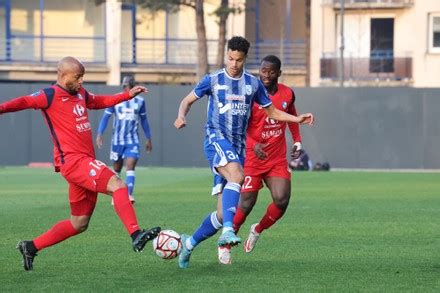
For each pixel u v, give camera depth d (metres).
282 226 29.84
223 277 19.36
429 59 103.12
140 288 18.03
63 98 19.16
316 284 18.50
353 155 76.50
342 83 95.25
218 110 20.23
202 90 20.22
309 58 103.69
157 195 43.72
